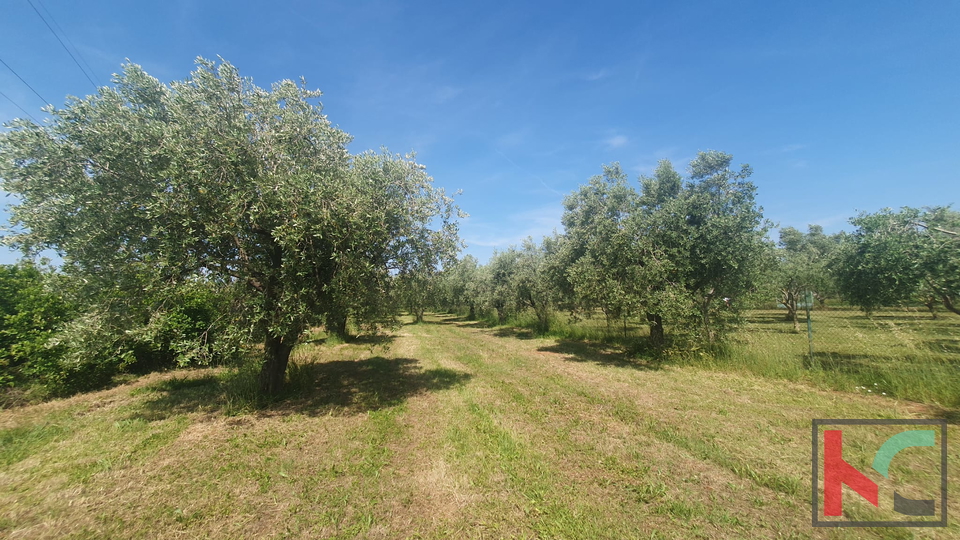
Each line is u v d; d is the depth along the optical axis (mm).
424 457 4801
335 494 3912
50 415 6539
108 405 7164
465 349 14719
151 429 5828
